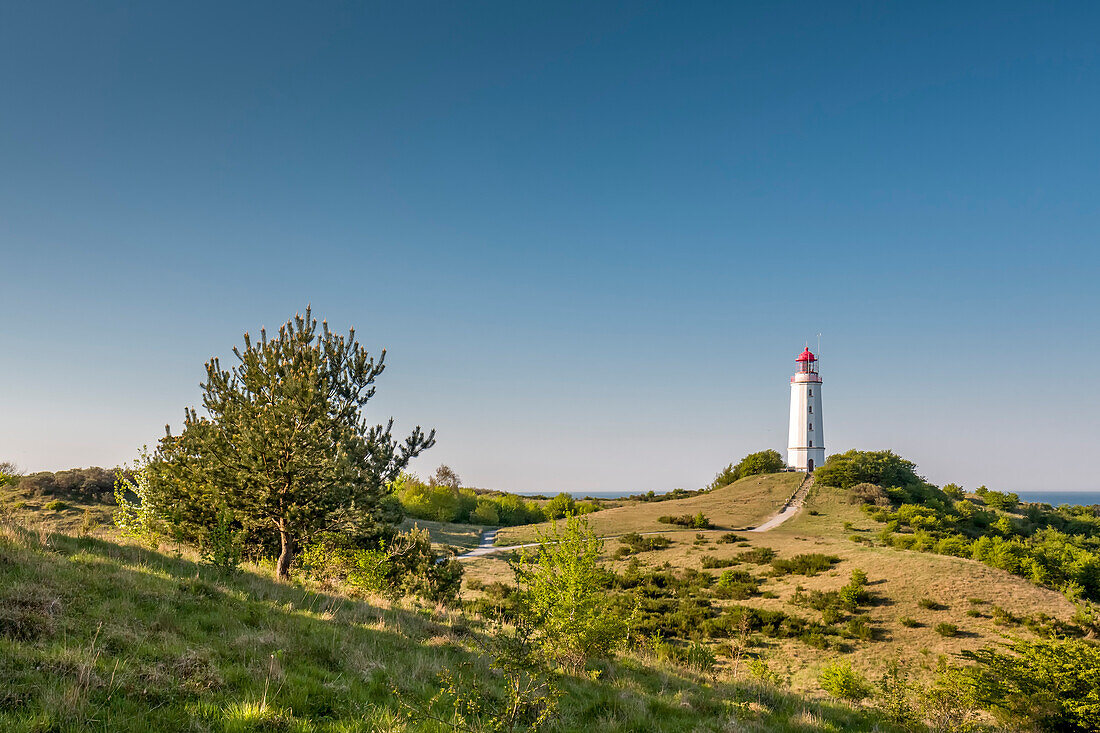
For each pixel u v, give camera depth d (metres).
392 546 22.64
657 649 19.81
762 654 30.00
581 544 15.81
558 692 8.10
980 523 76.44
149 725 5.45
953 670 20.52
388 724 6.63
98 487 54.44
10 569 9.25
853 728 11.95
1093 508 102.81
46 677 5.91
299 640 9.53
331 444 19.05
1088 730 15.87
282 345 20.02
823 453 112.81
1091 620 30.73
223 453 18.59
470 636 13.43
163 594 10.23
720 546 60.00
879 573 41.28
